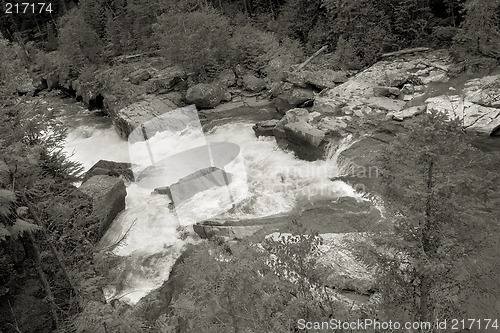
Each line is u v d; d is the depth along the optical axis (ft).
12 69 34.22
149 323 32.09
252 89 84.23
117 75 93.35
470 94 61.67
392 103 64.95
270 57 87.45
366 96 68.59
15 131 29.99
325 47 88.43
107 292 40.63
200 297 20.22
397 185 21.52
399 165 21.43
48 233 34.47
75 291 31.89
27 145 31.17
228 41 90.89
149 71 98.58
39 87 115.65
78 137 84.07
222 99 82.58
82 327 26.61
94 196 47.26
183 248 41.86
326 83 74.79
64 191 39.93
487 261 26.45
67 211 35.35
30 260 36.35
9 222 29.53
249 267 20.17
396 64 77.30
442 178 20.22
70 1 143.43
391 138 56.13
